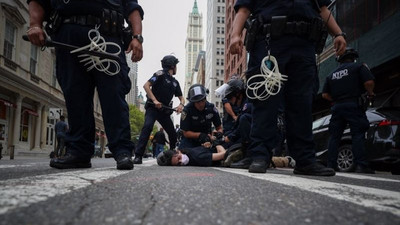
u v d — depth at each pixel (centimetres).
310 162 272
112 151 270
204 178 178
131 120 7838
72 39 254
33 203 86
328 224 70
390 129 555
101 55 246
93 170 249
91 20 254
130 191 117
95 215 73
